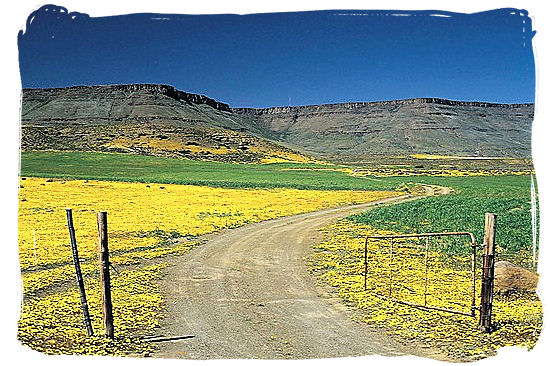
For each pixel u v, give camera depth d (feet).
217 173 275.18
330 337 30.68
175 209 112.06
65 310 36.09
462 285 44.24
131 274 49.47
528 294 36.52
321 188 191.31
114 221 89.45
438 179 252.42
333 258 58.08
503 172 271.90
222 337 30.94
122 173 241.35
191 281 46.80
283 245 68.18
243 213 109.09
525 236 65.98
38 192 129.29
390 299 38.78
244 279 47.57
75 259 30.73
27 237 69.10
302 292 42.42
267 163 402.72
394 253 60.54
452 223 83.76
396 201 144.97
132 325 33.14
